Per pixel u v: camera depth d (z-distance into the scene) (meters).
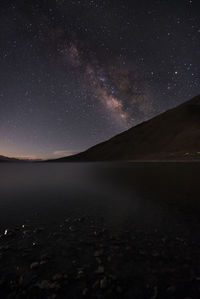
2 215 6.11
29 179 17.27
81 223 5.30
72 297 2.38
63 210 6.65
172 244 3.90
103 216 5.92
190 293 2.45
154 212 6.19
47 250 3.72
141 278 2.77
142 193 9.31
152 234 4.44
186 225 4.96
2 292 2.48
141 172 21.61
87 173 24.00
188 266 3.08
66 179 16.98
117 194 9.36
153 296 2.39
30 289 2.54
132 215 5.95
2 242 4.09
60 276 2.83
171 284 2.63
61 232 4.66
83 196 9.10
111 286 2.58
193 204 6.93
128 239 4.19
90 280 2.73
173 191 9.41
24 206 7.24
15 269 3.05
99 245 3.91
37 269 3.03
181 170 21.55
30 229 4.87
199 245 3.84
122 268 3.05
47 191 10.63
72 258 3.39
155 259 3.32
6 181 15.72
